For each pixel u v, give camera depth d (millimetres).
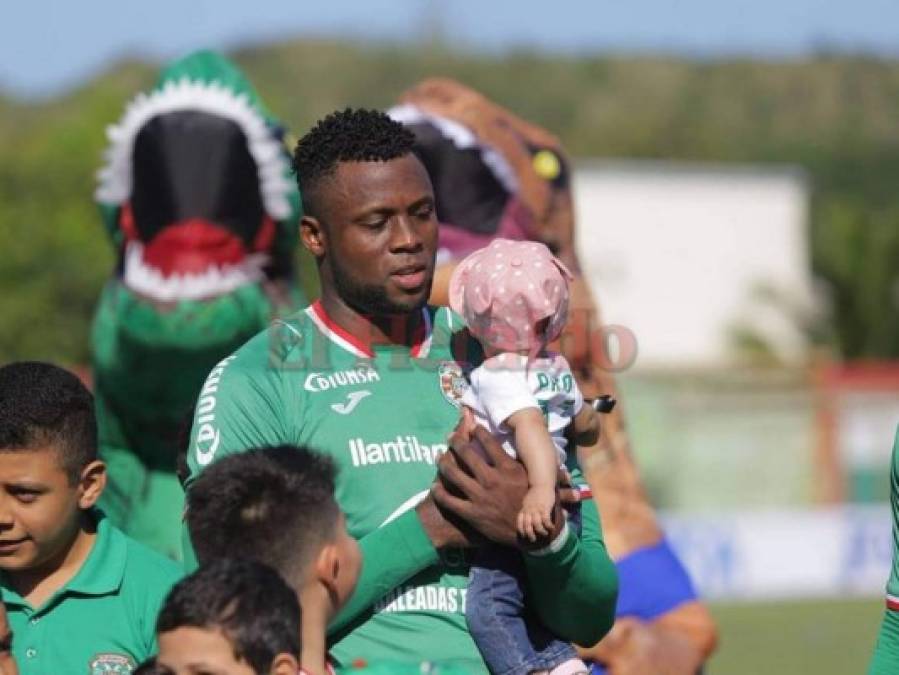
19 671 13312
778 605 57312
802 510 66688
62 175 84000
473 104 21578
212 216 21312
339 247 13367
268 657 10555
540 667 13000
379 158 13344
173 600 10656
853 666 43000
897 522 14797
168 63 22625
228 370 13445
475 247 20641
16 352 78188
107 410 21953
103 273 80125
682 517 60812
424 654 12773
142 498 21750
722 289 119625
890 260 101938
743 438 72812
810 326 105312
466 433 13086
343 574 11742
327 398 13242
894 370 76062
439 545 12836
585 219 118000
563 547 12734
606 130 185750
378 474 13047
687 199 119812
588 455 20250
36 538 13367
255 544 11391
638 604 20031
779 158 174000
